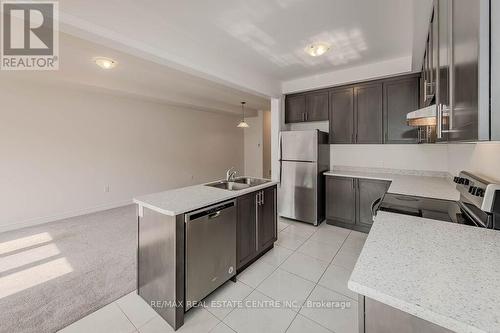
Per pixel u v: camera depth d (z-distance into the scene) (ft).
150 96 15.12
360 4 6.02
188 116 20.36
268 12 6.34
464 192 5.09
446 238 3.43
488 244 3.20
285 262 8.36
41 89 12.39
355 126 11.53
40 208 12.48
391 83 10.52
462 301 2.04
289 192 12.55
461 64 2.75
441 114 3.91
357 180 10.98
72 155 13.61
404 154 11.16
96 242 10.03
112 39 5.61
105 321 5.64
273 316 5.81
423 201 6.09
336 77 11.30
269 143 26.13
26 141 12.01
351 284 2.38
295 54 9.10
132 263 8.30
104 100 14.87
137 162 16.78
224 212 6.77
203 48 8.19
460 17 2.80
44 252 9.11
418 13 5.32
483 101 2.10
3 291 6.69
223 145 23.85
